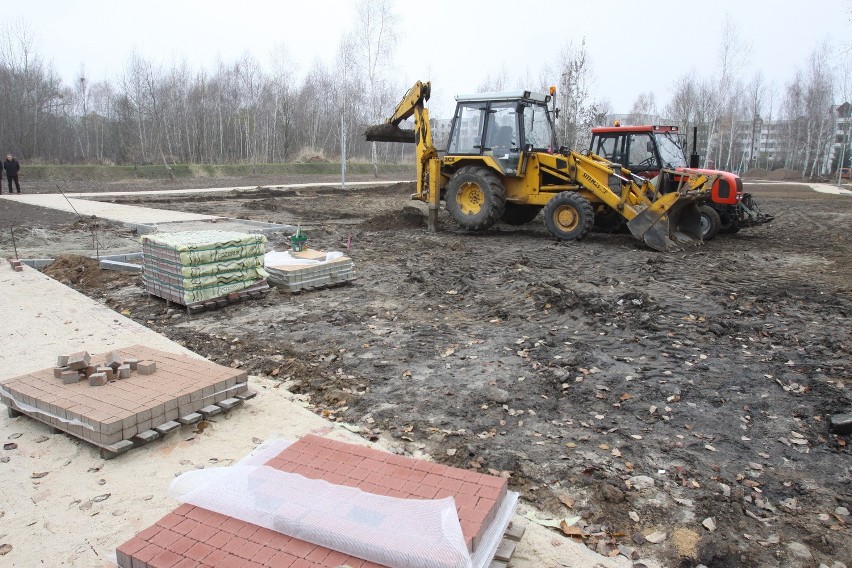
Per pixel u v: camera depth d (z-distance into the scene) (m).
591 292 8.37
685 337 6.65
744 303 7.88
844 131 52.66
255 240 8.14
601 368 5.82
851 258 11.67
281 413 4.87
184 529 2.85
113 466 4.05
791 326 7.08
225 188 28.50
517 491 3.89
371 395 5.29
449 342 6.57
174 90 46.38
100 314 7.36
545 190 13.54
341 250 11.99
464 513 2.87
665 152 13.88
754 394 5.29
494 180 13.47
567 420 4.84
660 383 5.48
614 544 3.42
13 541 3.29
